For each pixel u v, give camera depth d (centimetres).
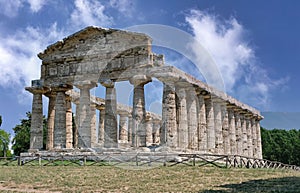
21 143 8650
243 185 2295
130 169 3338
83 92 5050
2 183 2686
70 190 2281
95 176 2930
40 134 5272
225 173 2931
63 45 5256
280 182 2422
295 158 10175
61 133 5100
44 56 5391
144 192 2119
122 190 2228
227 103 6094
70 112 5738
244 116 7062
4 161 4778
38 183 2641
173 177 2753
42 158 4809
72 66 5188
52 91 5306
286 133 10988
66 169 3528
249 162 3841
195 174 2889
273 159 10262
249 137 7188
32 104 5353
